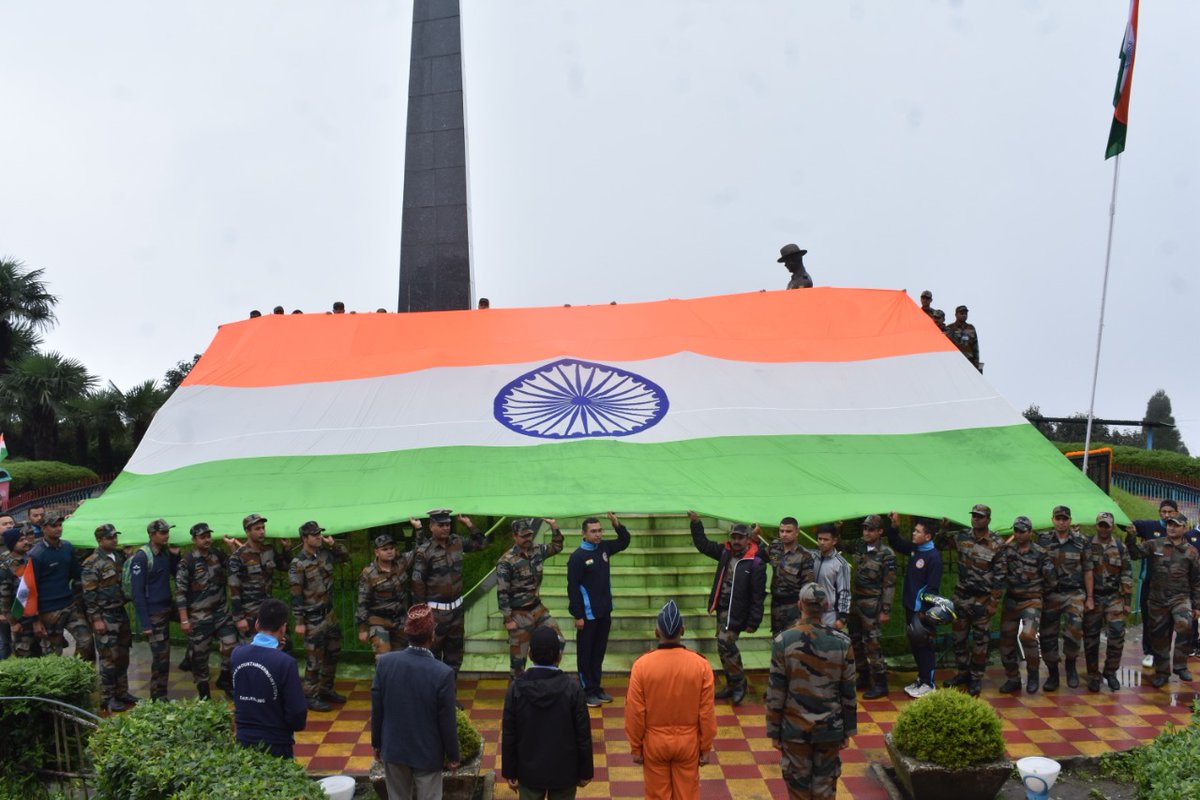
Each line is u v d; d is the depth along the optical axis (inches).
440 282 840.9
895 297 556.4
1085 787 277.7
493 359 511.5
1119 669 395.9
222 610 350.0
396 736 212.8
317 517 382.9
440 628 339.6
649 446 435.2
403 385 488.7
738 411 465.7
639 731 217.0
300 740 316.2
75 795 271.0
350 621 411.5
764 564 340.8
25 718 276.7
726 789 273.4
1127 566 361.7
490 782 265.7
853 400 477.1
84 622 364.2
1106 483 562.9
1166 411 1550.2
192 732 229.6
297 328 550.0
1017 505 401.1
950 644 396.8
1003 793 269.6
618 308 569.9
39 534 402.9
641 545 466.3
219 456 445.1
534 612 339.0
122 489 437.7
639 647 395.2
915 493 401.4
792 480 408.2
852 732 223.1
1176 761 214.4
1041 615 366.6
